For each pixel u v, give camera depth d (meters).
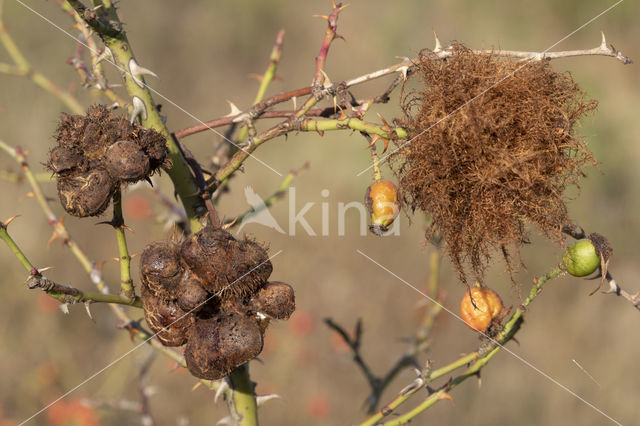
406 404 6.00
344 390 6.07
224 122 2.34
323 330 6.60
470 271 2.21
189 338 1.91
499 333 2.30
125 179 1.87
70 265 6.61
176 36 9.79
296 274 6.88
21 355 5.79
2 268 6.30
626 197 7.13
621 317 6.31
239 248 1.88
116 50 2.21
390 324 6.60
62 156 1.85
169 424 5.64
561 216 2.10
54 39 7.56
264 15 9.88
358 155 7.62
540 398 5.90
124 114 2.16
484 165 2.04
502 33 9.05
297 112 2.26
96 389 5.70
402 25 9.34
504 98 2.05
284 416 5.87
